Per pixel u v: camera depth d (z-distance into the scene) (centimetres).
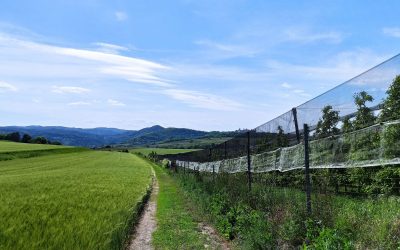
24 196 2003
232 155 2100
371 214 772
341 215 806
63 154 10700
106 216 1445
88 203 1773
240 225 1111
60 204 1730
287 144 1262
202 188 2036
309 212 905
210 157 3094
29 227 1208
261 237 934
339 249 669
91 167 6000
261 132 1554
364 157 748
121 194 2200
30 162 7250
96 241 1067
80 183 2895
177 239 1259
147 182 3250
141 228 1480
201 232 1361
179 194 2653
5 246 1002
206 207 1658
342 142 825
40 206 1653
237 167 1875
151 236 1338
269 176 1462
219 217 1345
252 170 1594
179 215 1745
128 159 9975
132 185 2883
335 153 852
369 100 778
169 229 1428
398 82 691
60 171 4769
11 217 1368
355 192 1093
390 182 942
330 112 930
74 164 6900
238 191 1479
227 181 1731
